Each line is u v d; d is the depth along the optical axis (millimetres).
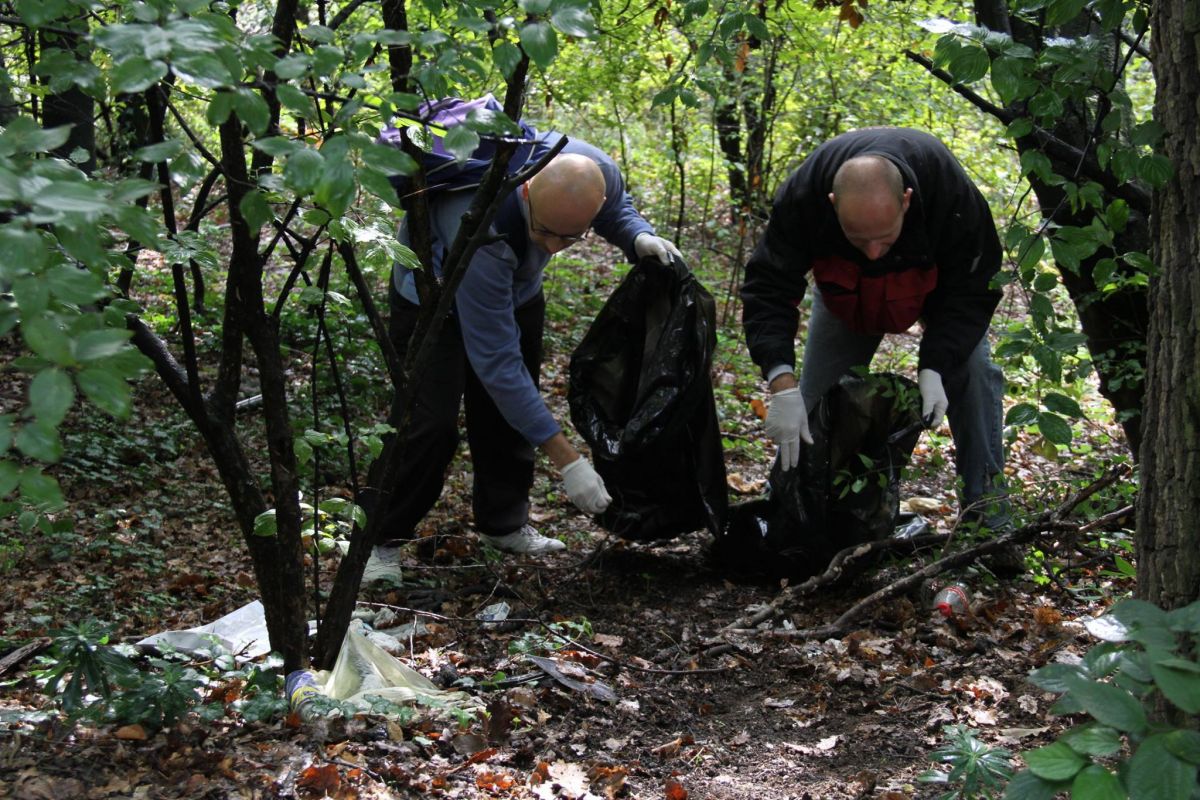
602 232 4711
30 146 1838
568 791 2803
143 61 1848
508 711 3158
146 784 2586
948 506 5598
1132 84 10617
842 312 4375
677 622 4285
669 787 2861
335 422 5734
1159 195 2496
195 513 5512
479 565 4785
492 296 4117
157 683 2865
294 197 2732
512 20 2387
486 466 4832
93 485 5672
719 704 3562
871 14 7742
